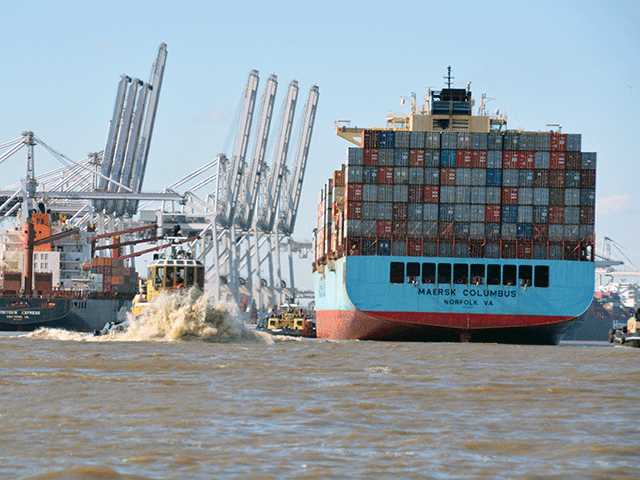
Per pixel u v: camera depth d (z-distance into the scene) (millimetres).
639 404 94000
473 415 83875
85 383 103000
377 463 61000
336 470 58562
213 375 114938
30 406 84750
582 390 107062
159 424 75500
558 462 62125
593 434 73625
